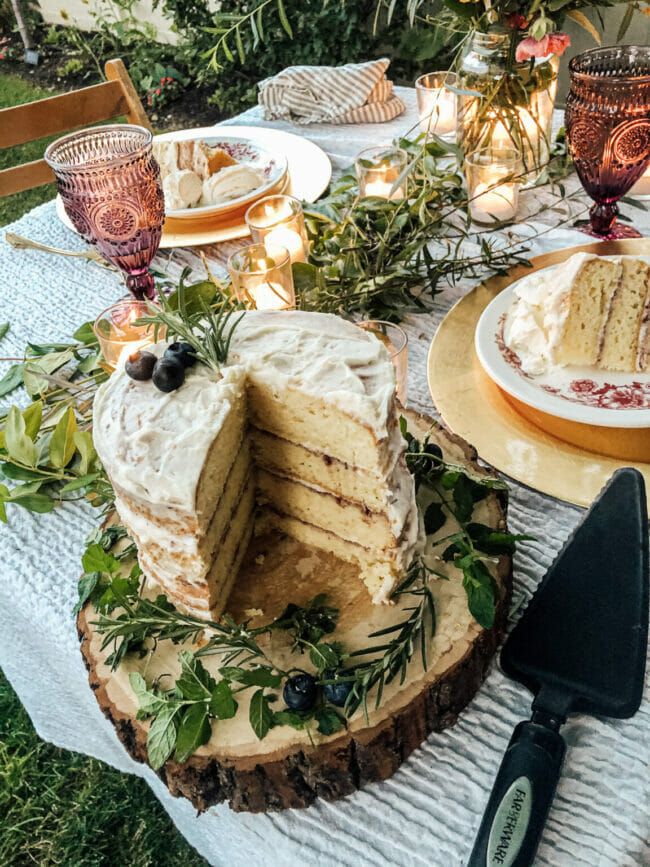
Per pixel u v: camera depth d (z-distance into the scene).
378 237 0.60
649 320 0.49
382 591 0.38
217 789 0.34
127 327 0.51
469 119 0.67
